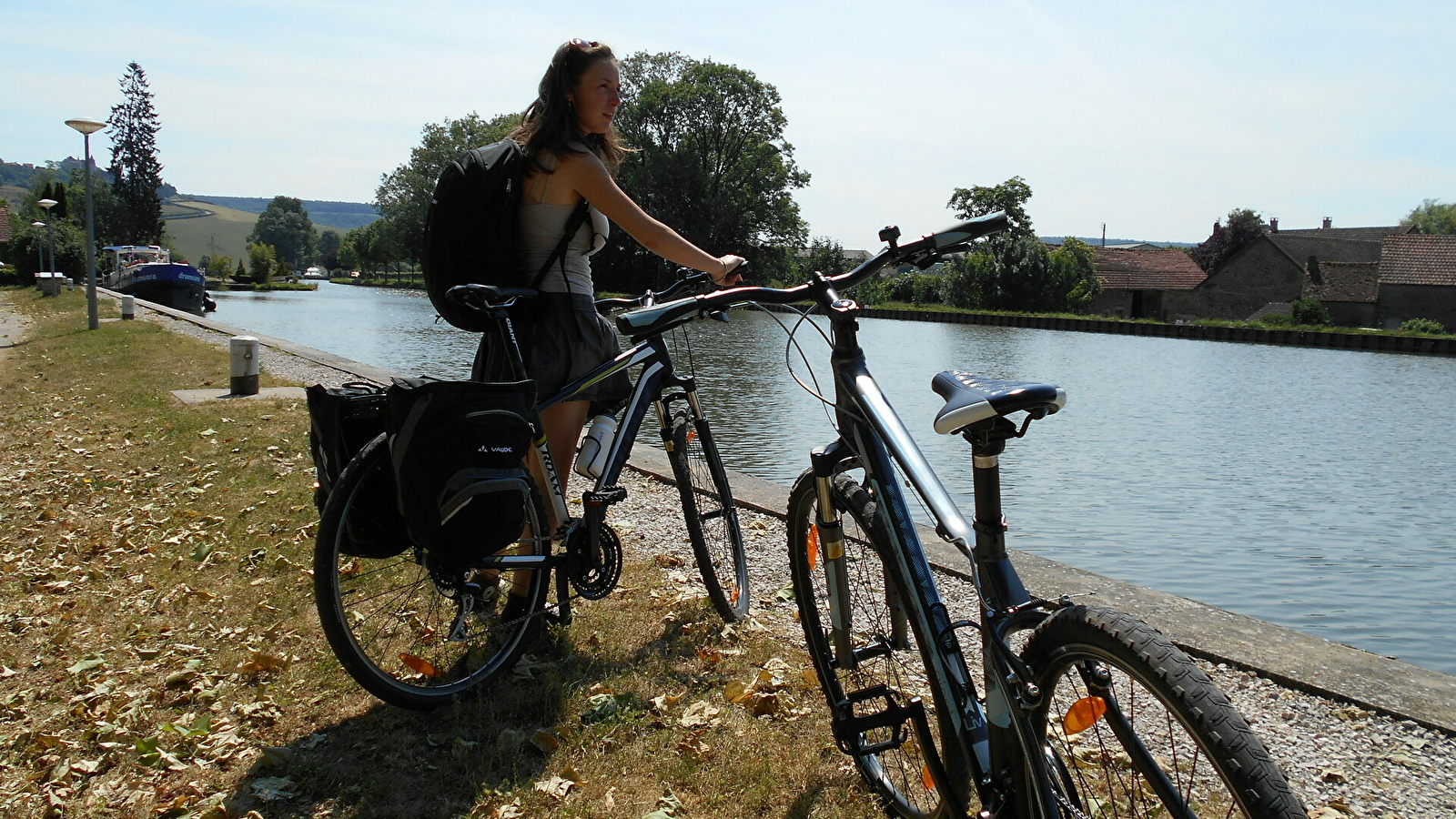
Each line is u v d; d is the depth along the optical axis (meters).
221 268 102.06
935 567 4.18
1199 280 64.75
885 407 2.17
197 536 4.75
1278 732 2.85
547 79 3.03
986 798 1.83
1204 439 13.90
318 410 2.77
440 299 3.06
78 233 53.88
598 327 3.21
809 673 3.15
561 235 3.08
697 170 62.41
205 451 6.87
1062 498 9.38
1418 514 9.16
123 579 4.22
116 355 14.18
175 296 40.66
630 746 2.73
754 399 15.50
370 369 12.34
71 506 5.48
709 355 23.23
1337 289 52.62
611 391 3.33
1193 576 6.89
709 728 2.83
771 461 10.34
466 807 2.44
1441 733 2.82
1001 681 1.72
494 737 2.75
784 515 5.10
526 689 3.04
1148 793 1.49
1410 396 21.69
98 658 3.28
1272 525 8.48
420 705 2.84
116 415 8.63
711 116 64.00
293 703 2.96
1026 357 30.27
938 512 1.91
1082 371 26.34
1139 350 35.75
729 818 2.41
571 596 3.75
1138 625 1.51
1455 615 6.09
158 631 3.56
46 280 36.91
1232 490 10.06
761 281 64.69
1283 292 58.62
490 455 2.65
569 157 2.98
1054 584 3.96
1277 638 3.41
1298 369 29.08
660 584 4.04
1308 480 10.87
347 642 2.69
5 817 2.39
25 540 4.81
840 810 2.43
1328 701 3.02
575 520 3.24
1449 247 51.72
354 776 2.56
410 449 2.57
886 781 2.45
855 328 2.31
